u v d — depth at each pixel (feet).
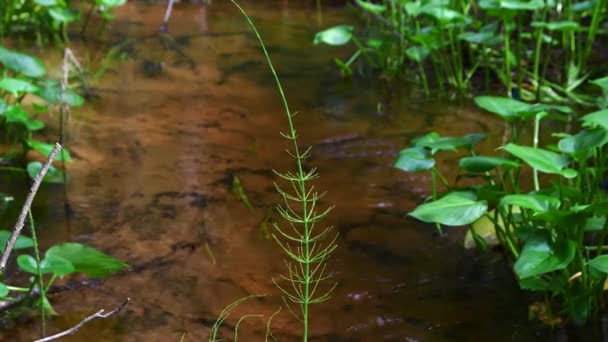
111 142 6.91
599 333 5.07
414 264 5.60
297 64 9.04
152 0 11.87
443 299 5.31
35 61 6.89
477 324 5.13
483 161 5.41
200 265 5.51
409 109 7.86
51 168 6.35
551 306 5.27
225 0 12.18
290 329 5.04
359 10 11.66
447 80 8.65
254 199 6.19
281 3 12.17
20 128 7.05
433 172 5.83
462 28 8.55
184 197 6.19
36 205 6.01
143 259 5.54
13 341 4.88
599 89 8.21
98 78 8.21
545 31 9.35
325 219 5.99
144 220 5.91
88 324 5.01
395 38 9.46
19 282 5.29
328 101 7.97
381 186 6.41
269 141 7.06
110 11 10.82
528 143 7.14
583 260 5.16
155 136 7.04
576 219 4.91
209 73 8.52
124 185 6.30
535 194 5.14
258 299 5.25
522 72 8.29
